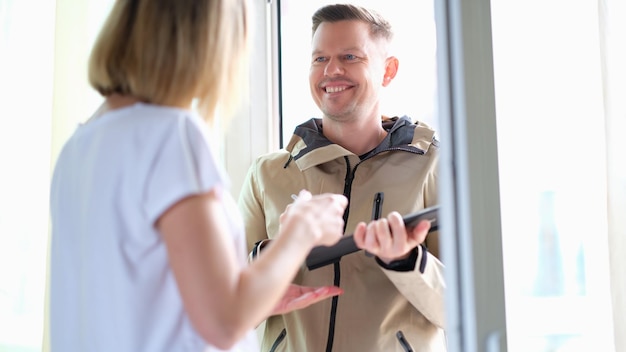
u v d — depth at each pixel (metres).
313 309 1.44
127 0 0.90
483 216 0.74
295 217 0.87
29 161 1.77
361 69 1.52
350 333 1.40
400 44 1.84
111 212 0.83
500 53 1.51
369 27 1.55
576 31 1.52
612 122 1.41
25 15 1.79
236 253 0.91
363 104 1.53
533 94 1.52
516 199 1.50
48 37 1.79
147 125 0.83
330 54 1.53
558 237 1.51
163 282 0.84
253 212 1.60
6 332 1.76
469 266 0.73
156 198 0.80
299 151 1.56
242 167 1.95
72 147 0.91
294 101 2.01
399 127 1.56
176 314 0.84
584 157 1.51
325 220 0.90
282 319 1.49
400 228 1.18
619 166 1.40
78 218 0.88
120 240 0.83
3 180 1.76
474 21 0.75
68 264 0.89
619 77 1.41
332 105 1.52
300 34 1.99
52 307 0.93
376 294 1.43
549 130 1.51
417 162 1.51
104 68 0.89
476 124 0.74
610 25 1.42
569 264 1.51
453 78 0.75
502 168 1.50
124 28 0.89
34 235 1.76
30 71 1.78
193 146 0.83
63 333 0.90
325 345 1.41
